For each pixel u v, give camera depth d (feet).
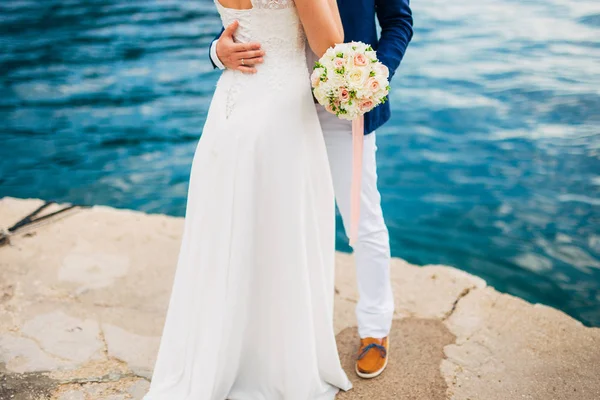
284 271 7.17
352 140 7.36
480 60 21.43
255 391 7.68
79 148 18.56
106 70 23.58
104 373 8.26
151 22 28.40
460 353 8.61
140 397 7.80
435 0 27.55
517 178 15.88
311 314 7.32
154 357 8.60
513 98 19.03
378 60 7.20
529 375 8.19
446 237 14.20
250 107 6.93
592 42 21.99
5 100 21.35
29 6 30.71
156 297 10.02
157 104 21.06
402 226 14.57
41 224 12.32
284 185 6.95
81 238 11.80
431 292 10.05
